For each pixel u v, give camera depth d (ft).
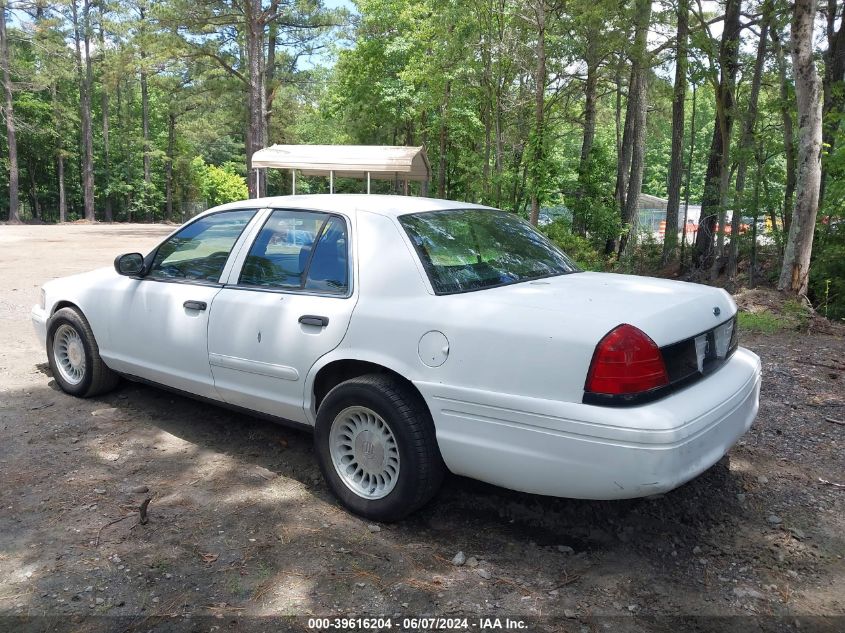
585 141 79.87
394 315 11.00
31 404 17.01
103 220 191.72
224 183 203.62
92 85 173.27
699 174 121.49
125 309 15.62
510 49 62.13
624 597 9.32
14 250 65.77
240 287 13.51
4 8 136.36
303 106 146.61
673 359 9.75
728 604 9.17
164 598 9.23
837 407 16.76
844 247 35.24
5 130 161.38
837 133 36.14
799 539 10.77
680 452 9.06
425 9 68.95
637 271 64.39
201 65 115.96
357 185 122.62
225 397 13.87
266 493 12.40
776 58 44.16
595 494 9.32
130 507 11.80
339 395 11.39
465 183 93.30
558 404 9.32
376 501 11.19
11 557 10.19
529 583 9.65
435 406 10.44
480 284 11.57
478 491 12.39
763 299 31.65
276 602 9.18
